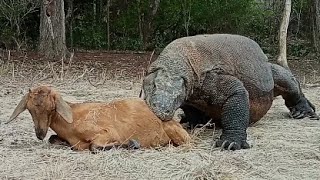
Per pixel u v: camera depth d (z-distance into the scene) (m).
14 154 7.22
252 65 8.89
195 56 8.34
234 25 27.91
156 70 8.15
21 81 15.65
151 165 6.79
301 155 7.46
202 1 27.59
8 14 25.56
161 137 7.64
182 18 28.06
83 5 28.00
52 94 7.22
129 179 6.36
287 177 6.54
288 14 20.14
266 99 9.16
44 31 22.08
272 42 27.95
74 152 7.21
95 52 25.83
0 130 8.88
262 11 28.28
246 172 6.64
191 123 8.98
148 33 28.00
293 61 24.95
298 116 10.31
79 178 6.35
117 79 16.78
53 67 18.48
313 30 26.45
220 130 8.86
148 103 7.75
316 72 21.09
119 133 7.39
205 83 8.30
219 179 6.37
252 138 8.46
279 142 8.12
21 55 22.78
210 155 7.20
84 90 14.06
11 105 11.54
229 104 8.14
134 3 27.86
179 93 7.86
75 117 7.36
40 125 7.16
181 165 6.79
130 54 25.56
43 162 6.88
